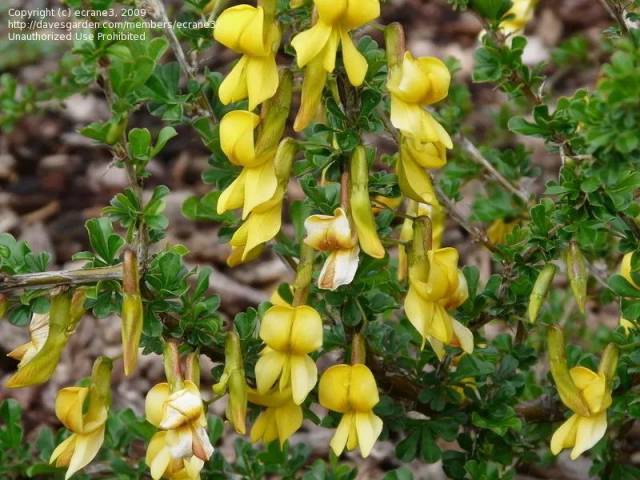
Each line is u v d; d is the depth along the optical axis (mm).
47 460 276
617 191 220
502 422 252
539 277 227
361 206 202
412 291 215
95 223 221
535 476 324
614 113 202
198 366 211
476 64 265
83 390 213
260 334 210
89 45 228
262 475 281
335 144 218
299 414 228
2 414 278
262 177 206
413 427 259
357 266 207
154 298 222
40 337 217
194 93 256
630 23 273
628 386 244
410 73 200
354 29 204
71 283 207
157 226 219
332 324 251
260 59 203
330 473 276
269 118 205
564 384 223
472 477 254
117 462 272
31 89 359
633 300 240
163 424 200
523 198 309
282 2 222
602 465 279
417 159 210
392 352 256
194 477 209
